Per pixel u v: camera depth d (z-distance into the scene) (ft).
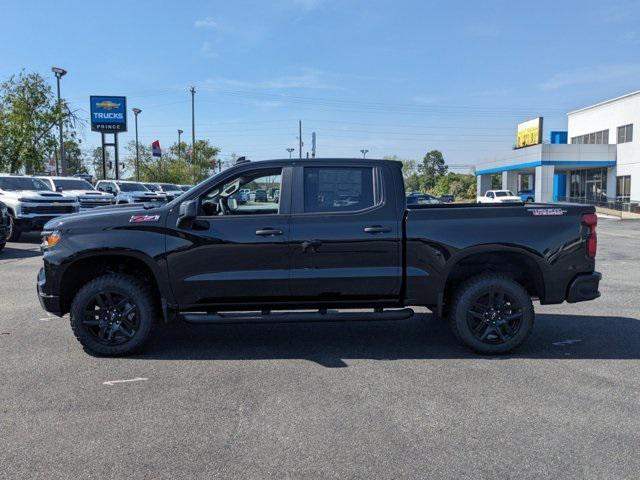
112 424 13.39
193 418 13.73
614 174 141.49
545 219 18.60
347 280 18.31
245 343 20.47
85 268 19.27
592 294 18.89
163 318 18.97
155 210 18.54
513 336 18.63
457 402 14.73
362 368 17.54
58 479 10.93
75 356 18.70
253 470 11.26
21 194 56.08
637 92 132.36
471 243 18.31
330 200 18.67
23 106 91.61
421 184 316.40
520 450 12.09
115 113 147.02
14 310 25.64
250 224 18.21
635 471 11.22
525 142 167.53
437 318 24.23
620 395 15.23
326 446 12.26
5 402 14.71
